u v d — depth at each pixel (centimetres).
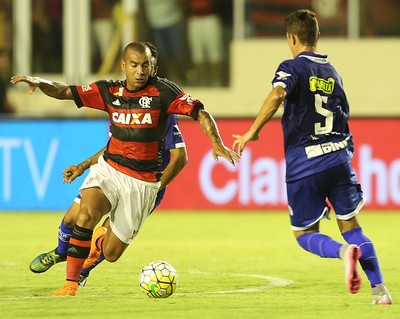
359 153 6231
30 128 6362
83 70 7606
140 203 2603
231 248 4272
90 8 7600
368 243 2434
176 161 2820
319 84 2430
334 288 2872
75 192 6350
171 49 7681
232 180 6334
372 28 7569
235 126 6262
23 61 7588
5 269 3397
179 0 7650
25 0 7581
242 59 7412
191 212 6309
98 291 2756
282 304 2439
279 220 5759
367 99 7388
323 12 7588
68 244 2742
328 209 2481
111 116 2592
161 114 2567
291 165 2445
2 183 6406
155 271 2555
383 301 2422
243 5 7656
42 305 2383
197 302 2470
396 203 6244
